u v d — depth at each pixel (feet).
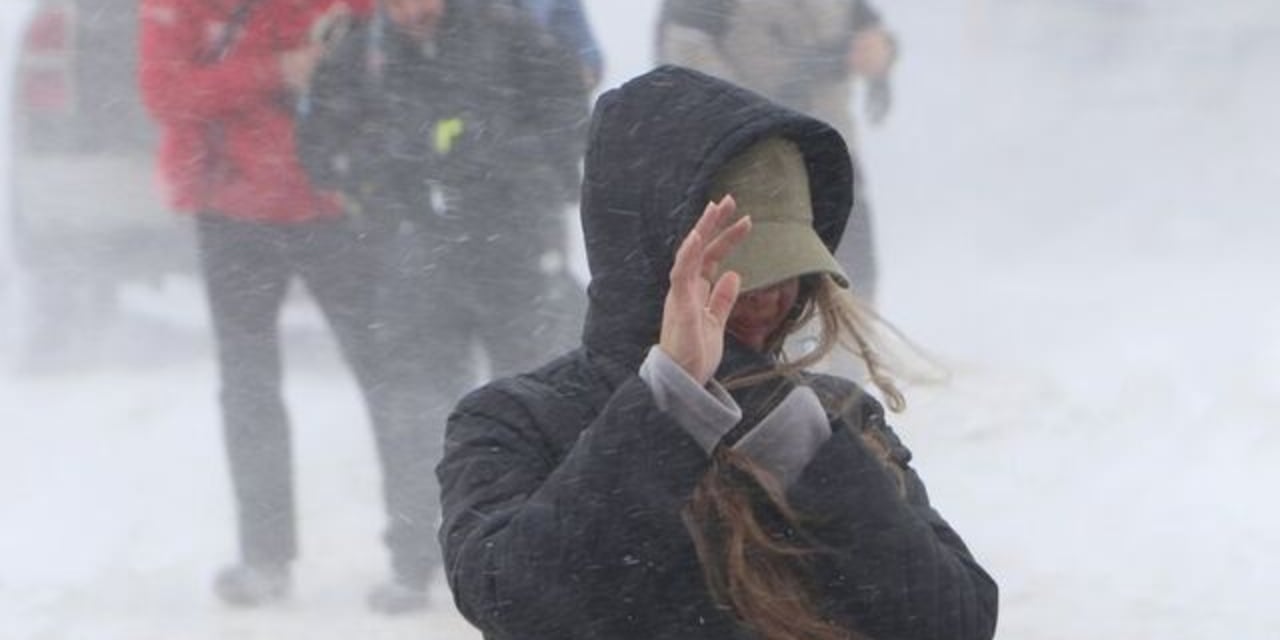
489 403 25.82
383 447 63.41
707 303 24.04
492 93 63.31
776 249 24.70
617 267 25.08
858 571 24.22
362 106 63.21
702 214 24.35
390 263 63.52
